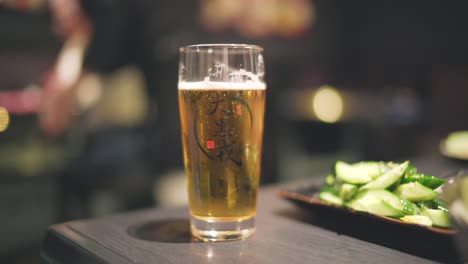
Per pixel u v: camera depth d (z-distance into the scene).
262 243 0.72
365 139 4.36
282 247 0.70
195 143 0.72
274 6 5.18
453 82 5.24
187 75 0.73
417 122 5.19
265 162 4.00
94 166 2.25
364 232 0.77
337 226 0.81
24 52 3.30
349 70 6.07
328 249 0.69
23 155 2.16
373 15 5.89
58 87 2.23
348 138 4.17
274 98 5.16
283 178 3.99
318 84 5.84
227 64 0.71
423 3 5.43
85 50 2.41
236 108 0.71
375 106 5.35
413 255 0.67
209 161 0.72
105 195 2.37
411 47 5.59
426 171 1.19
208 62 0.71
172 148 2.58
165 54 2.54
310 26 5.62
